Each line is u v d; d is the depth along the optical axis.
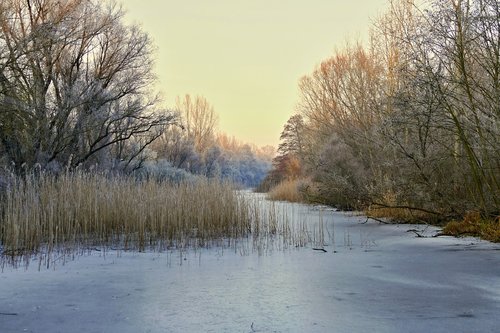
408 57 13.62
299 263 9.48
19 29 18.83
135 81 23.61
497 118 10.92
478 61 11.61
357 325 5.34
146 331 5.27
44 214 11.24
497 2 10.91
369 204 19.50
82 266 9.20
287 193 34.75
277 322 5.52
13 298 6.67
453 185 14.62
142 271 8.71
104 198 13.06
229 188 15.88
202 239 12.24
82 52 21.75
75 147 20.94
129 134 23.83
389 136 15.00
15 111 16.62
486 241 11.52
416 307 6.04
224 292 7.02
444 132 13.79
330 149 26.31
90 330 5.30
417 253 10.24
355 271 8.47
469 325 5.29
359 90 24.98
